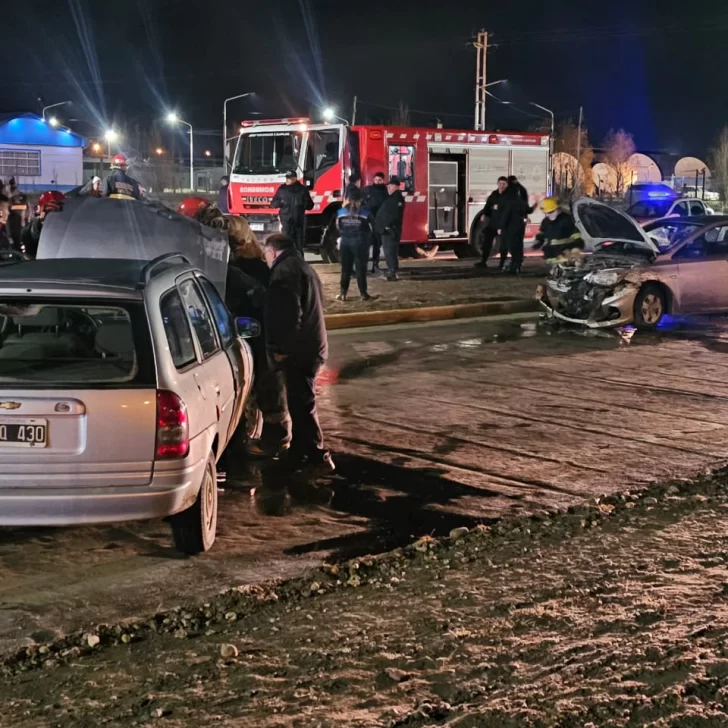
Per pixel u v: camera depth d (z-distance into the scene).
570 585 5.19
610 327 14.26
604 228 15.34
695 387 10.44
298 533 6.02
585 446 8.09
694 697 3.95
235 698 3.90
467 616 4.77
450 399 9.74
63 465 4.90
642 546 5.83
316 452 7.20
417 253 24.48
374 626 4.65
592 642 4.47
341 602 4.96
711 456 7.86
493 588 5.14
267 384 7.61
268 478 7.13
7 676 4.12
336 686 4.02
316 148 22.53
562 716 3.77
